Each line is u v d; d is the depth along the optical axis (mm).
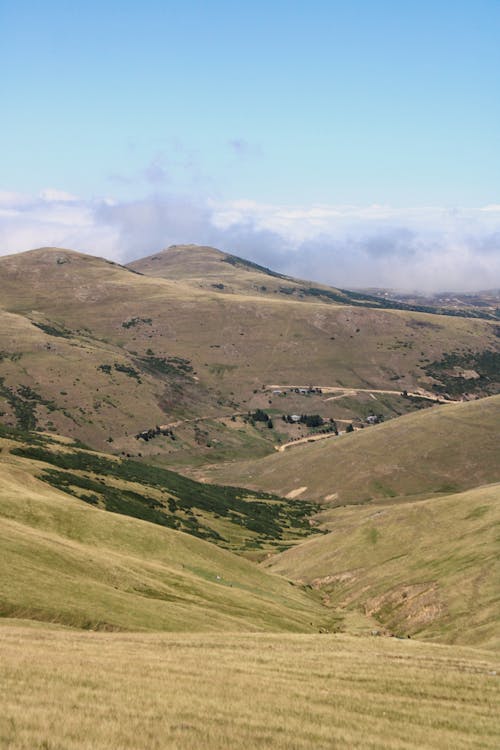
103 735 26672
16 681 32938
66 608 58562
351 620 97250
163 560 97250
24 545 72062
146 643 49188
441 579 99562
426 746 31766
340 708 36375
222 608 79438
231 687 37625
